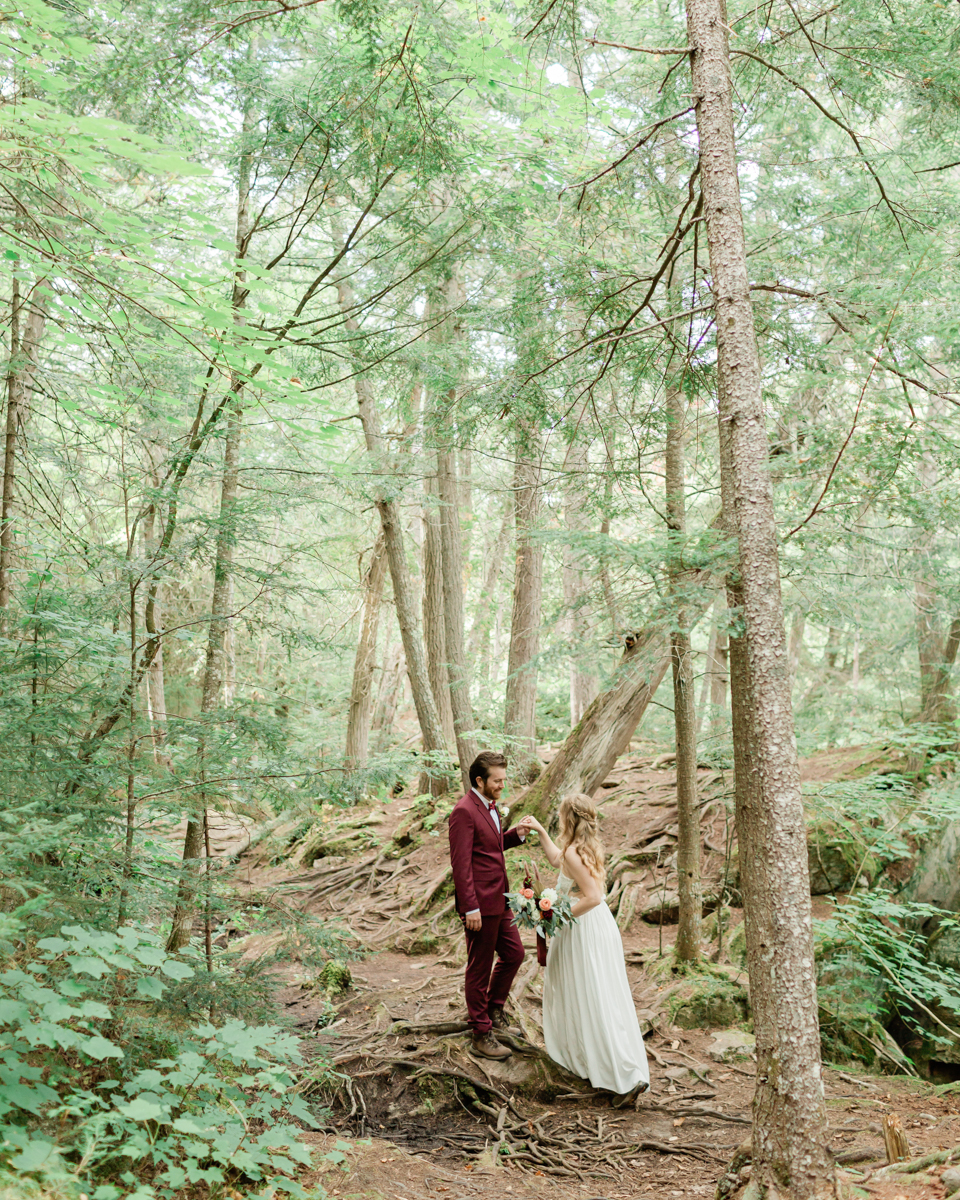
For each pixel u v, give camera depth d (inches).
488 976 188.4
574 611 180.4
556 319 199.2
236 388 174.1
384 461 341.4
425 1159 149.3
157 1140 98.9
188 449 171.6
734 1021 216.7
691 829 237.6
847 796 260.4
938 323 167.3
